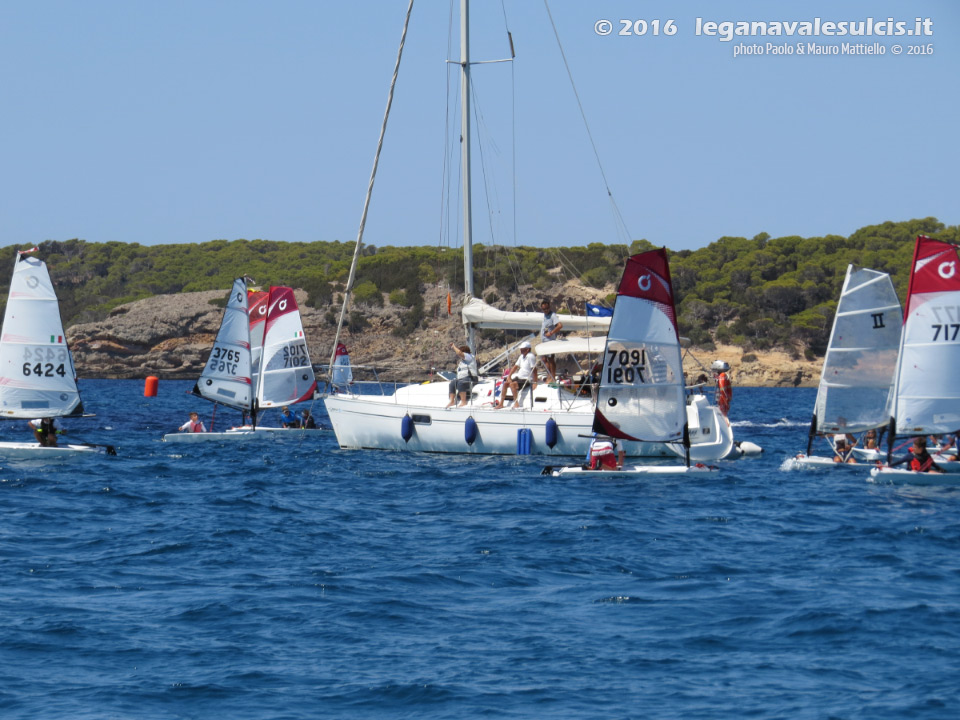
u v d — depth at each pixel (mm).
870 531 66438
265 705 34906
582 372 109000
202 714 34062
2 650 40062
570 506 76875
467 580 52750
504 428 106750
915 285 86625
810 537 64625
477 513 73812
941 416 86750
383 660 39594
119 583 51375
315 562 56719
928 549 60719
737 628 43906
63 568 54406
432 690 36281
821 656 40094
